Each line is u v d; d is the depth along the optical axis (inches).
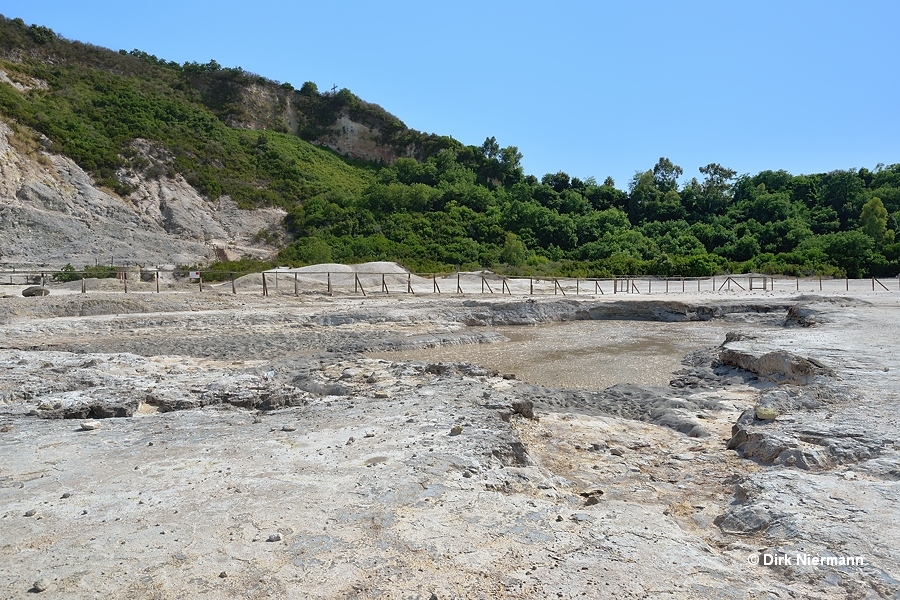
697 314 1117.7
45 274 1331.2
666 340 863.7
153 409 406.6
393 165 3277.6
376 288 1352.1
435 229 2284.7
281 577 169.2
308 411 372.2
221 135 2795.3
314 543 188.1
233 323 875.4
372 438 301.4
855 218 2709.2
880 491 239.0
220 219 2292.1
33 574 170.4
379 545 187.8
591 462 315.3
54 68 2605.8
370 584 166.1
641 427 393.7
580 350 774.5
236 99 3299.7
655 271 1915.6
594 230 2536.9
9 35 2566.4
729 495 262.1
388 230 2229.3
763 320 1046.4
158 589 163.2
